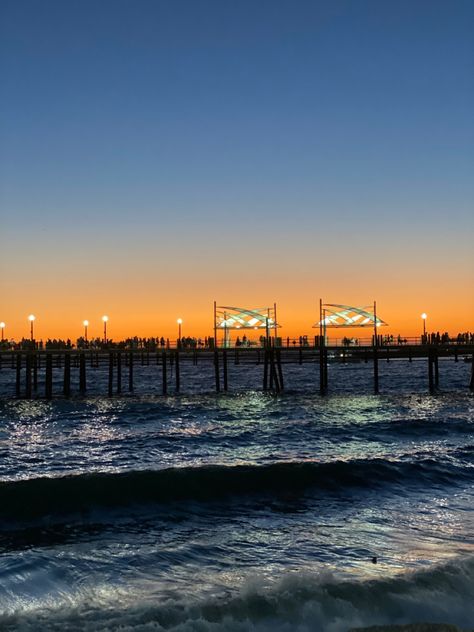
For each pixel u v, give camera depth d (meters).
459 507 17.06
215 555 13.02
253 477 19.36
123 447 28.55
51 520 15.84
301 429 34.84
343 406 50.16
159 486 18.22
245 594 10.12
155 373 122.44
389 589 10.34
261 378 100.62
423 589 10.38
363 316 57.88
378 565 12.21
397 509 16.88
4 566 12.04
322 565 12.29
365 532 14.71
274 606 9.73
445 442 29.33
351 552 13.15
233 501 17.77
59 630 9.04
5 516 16.02
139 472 18.84
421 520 15.75
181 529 15.19
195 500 17.72
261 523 15.68
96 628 9.05
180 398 57.16
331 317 58.41
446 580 10.70
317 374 112.25
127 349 56.88
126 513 16.48
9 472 22.31
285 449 27.83
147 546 13.69
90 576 11.62
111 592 10.80
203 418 42.06
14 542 14.10
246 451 27.33
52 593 10.70
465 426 34.41
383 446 28.41
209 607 9.66
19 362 56.34
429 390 62.50
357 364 169.38
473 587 10.51
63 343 59.25
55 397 58.75
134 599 10.42
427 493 18.69
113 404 52.34
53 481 17.72
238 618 9.37
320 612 9.55
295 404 51.91
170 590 10.90
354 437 31.52
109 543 13.95
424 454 24.64
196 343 59.75
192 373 123.00
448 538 14.15
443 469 21.59
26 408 49.78
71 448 28.34
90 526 15.41
